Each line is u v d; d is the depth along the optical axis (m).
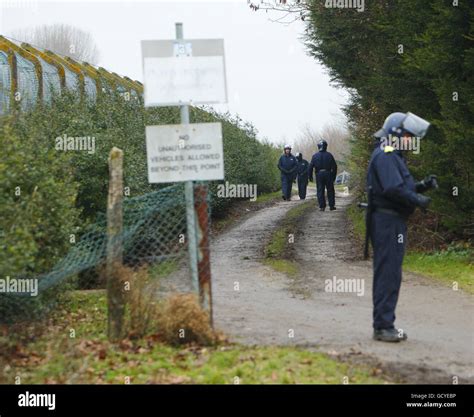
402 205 8.46
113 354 7.80
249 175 30.48
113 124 15.29
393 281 8.49
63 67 17.61
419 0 15.30
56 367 7.40
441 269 13.59
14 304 8.91
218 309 10.38
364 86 19.67
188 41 8.30
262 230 20.17
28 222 8.63
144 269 8.56
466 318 9.98
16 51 16.39
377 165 8.45
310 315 10.00
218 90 8.30
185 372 7.24
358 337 8.71
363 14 18.00
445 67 14.40
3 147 9.16
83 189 12.63
